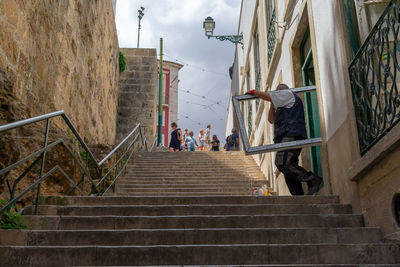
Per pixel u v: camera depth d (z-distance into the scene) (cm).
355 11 477
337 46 495
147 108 1714
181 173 1030
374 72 396
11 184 465
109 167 803
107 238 370
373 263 337
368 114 420
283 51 833
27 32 607
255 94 550
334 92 509
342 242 375
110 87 1348
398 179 351
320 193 565
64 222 406
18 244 362
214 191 866
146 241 371
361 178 425
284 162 536
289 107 551
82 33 933
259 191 759
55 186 545
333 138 512
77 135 532
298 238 376
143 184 903
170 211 445
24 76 596
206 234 375
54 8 731
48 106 704
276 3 912
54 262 325
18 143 473
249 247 340
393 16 360
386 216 372
